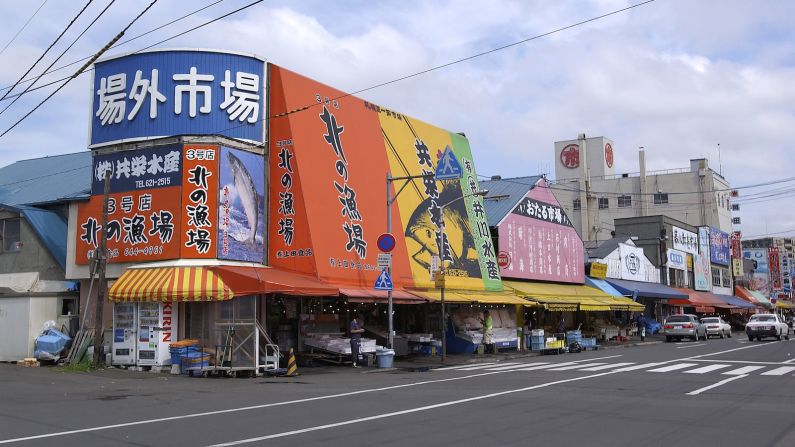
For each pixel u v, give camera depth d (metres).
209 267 22.03
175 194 22.84
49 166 32.75
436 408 13.52
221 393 16.48
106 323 23.88
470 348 31.91
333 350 25.28
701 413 12.73
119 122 23.84
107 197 22.50
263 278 21.38
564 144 87.50
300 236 24.52
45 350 23.62
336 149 26.97
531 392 16.27
